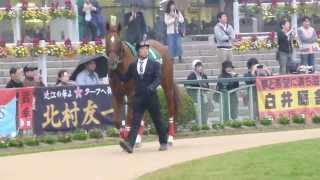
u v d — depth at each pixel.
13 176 13.22
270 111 20.66
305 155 13.88
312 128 20.08
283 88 20.81
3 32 23.52
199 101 19.81
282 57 24.70
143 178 12.38
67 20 24.16
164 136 16.00
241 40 25.45
